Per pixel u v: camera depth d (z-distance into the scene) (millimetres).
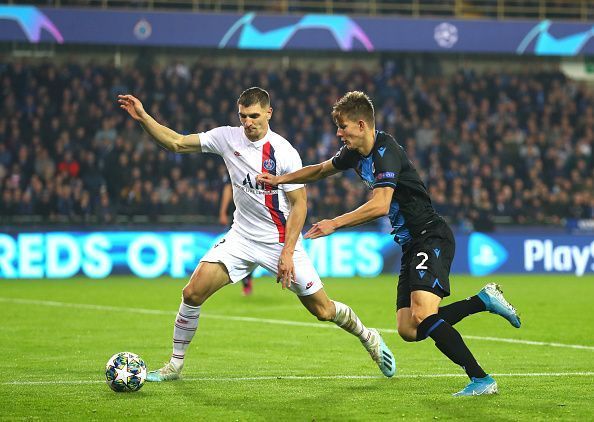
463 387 23766
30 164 80938
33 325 39625
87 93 88688
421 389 23453
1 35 84688
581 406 21047
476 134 91938
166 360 29344
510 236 80562
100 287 62062
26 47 95000
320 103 92625
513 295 56719
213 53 98875
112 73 90188
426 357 29984
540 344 34031
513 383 24516
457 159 88938
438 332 22281
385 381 24828
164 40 87938
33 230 71750
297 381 24797
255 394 22672
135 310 46594
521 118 96188
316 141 89188
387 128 90500
